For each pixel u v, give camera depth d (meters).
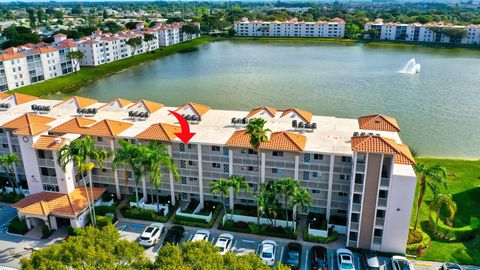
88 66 195.62
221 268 34.91
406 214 50.84
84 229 41.41
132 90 153.38
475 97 135.88
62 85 161.88
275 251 53.09
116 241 39.81
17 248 54.69
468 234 56.12
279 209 61.31
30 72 158.12
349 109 123.69
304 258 52.09
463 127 106.06
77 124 66.62
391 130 64.12
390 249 52.97
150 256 52.62
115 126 65.81
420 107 124.62
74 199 59.84
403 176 49.22
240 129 65.62
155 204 63.56
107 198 65.75
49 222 58.44
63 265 36.50
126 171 62.72
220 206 63.69
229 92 146.50
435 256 52.16
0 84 144.38
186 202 66.19
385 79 164.62
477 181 73.12
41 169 60.88
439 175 53.81
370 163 49.25
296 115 69.56
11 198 66.62
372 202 51.12
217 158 61.34
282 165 58.84
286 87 152.75
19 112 76.88
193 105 73.69
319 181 58.72
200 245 38.34
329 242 55.25
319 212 61.34
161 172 64.44
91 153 56.25
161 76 178.88
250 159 59.78
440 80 162.00
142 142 63.62
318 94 142.00
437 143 95.00
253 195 59.09
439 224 58.59
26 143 59.94
